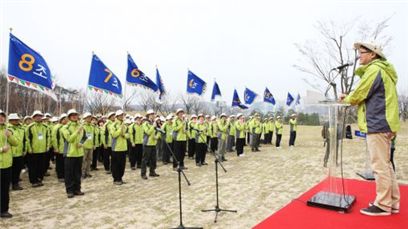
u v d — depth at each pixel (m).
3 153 5.68
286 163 12.05
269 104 21.12
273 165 11.61
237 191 7.46
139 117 11.54
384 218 3.32
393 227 3.06
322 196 4.05
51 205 6.54
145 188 8.04
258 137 17.09
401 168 10.27
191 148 14.12
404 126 36.59
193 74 12.22
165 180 9.06
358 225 3.15
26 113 24.16
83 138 7.62
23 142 8.20
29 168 8.51
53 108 24.73
